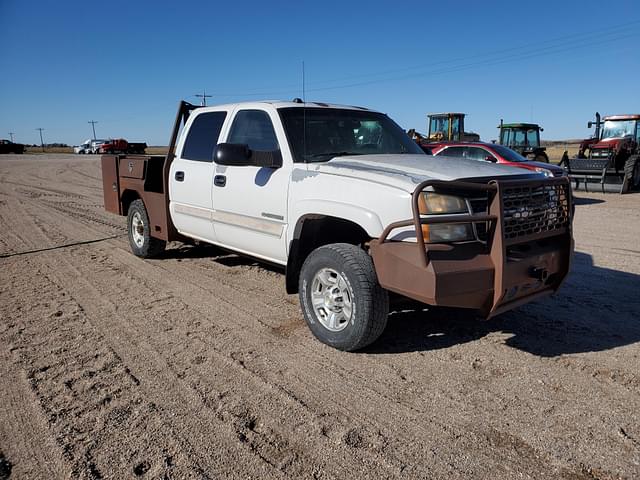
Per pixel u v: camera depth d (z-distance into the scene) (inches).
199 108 248.7
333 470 106.5
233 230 216.1
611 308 205.2
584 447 113.6
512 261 145.2
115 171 310.2
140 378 146.8
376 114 225.8
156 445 115.2
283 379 145.8
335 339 163.0
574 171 708.0
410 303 210.2
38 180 913.5
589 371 149.7
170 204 259.1
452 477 104.2
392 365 154.7
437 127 984.9
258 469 107.0
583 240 348.8
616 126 809.5
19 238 366.0
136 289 234.4
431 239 142.1
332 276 166.2
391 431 120.1
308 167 178.5
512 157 537.0
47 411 129.6
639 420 124.0
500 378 146.1
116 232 391.9
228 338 175.9
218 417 126.3
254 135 207.3
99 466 108.2
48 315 199.6
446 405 131.5
